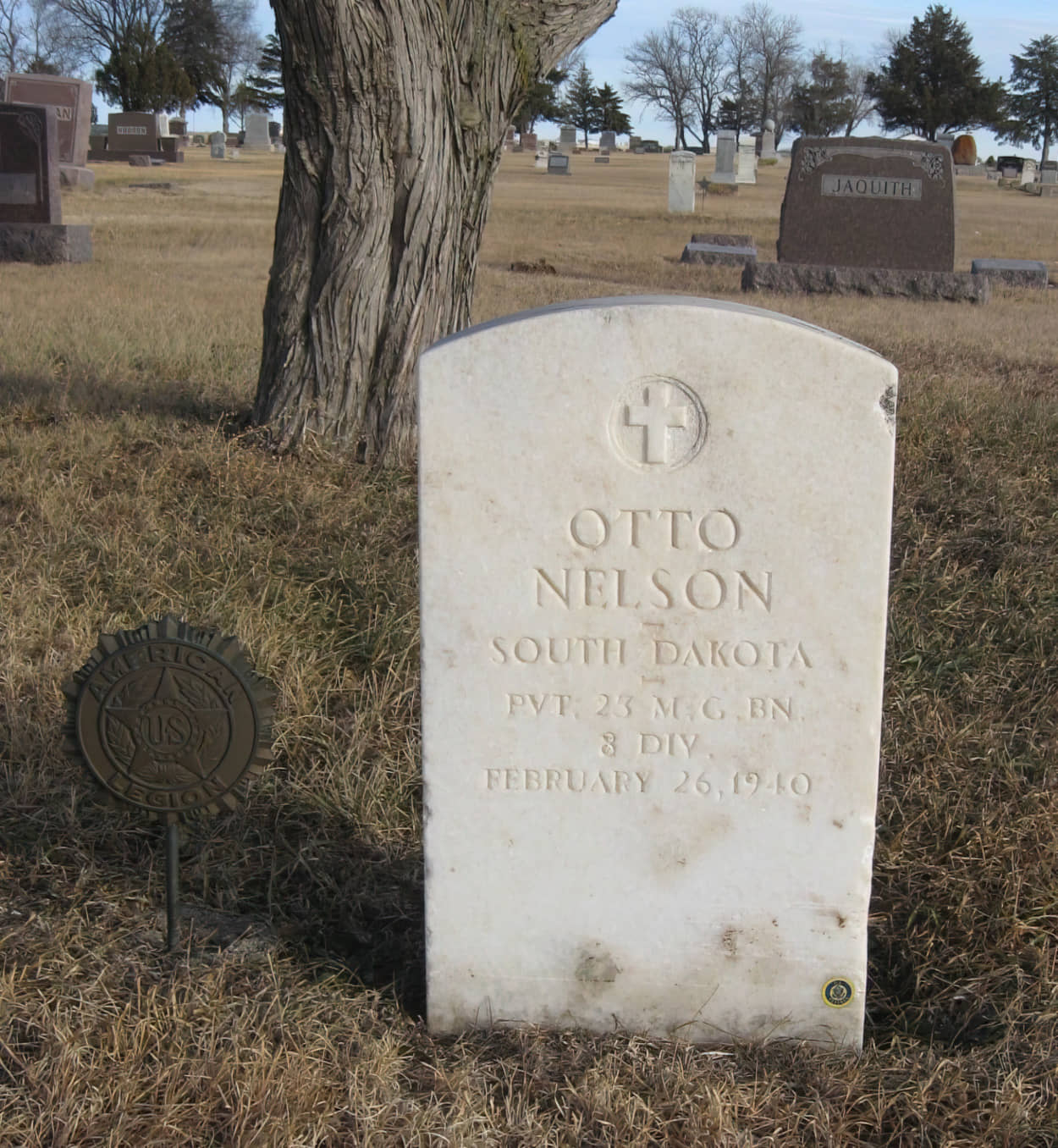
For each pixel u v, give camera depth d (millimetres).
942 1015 1513
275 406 2852
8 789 1735
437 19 2637
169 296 5297
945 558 2367
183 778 1501
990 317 5625
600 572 1405
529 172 22641
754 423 1380
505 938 1468
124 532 2312
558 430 1383
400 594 2125
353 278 2727
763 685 1420
